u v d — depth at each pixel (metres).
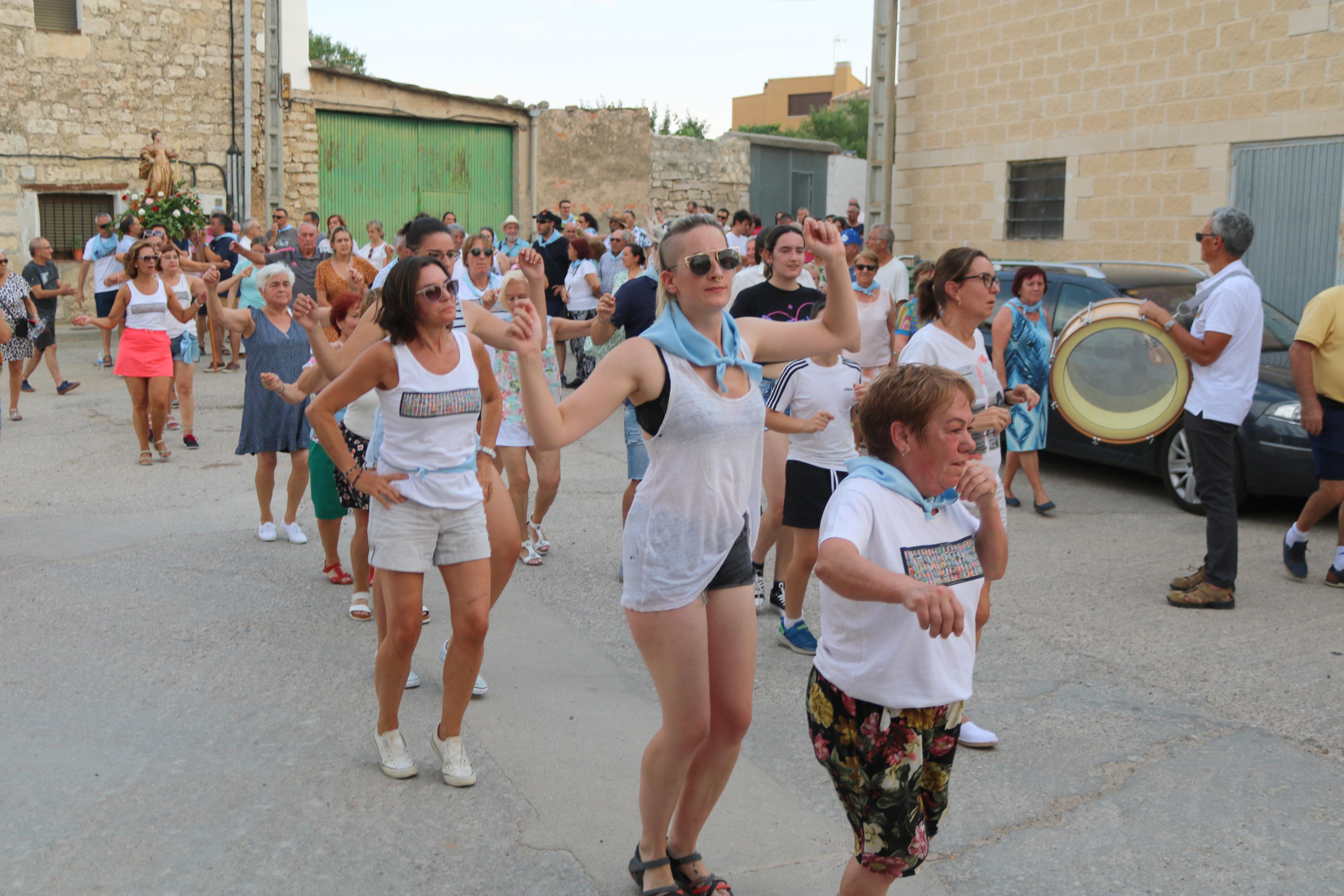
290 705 4.62
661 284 3.02
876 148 15.74
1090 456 8.73
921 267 4.94
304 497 8.40
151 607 5.84
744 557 3.13
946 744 2.71
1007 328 7.73
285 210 18.56
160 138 18.28
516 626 5.70
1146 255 12.42
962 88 14.45
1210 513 5.96
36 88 19.14
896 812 2.65
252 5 21.12
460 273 6.63
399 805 3.80
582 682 4.98
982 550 2.71
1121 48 12.44
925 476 2.66
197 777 3.96
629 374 2.88
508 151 24.92
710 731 3.14
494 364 6.48
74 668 4.98
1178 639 5.48
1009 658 5.26
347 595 6.12
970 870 3.44
